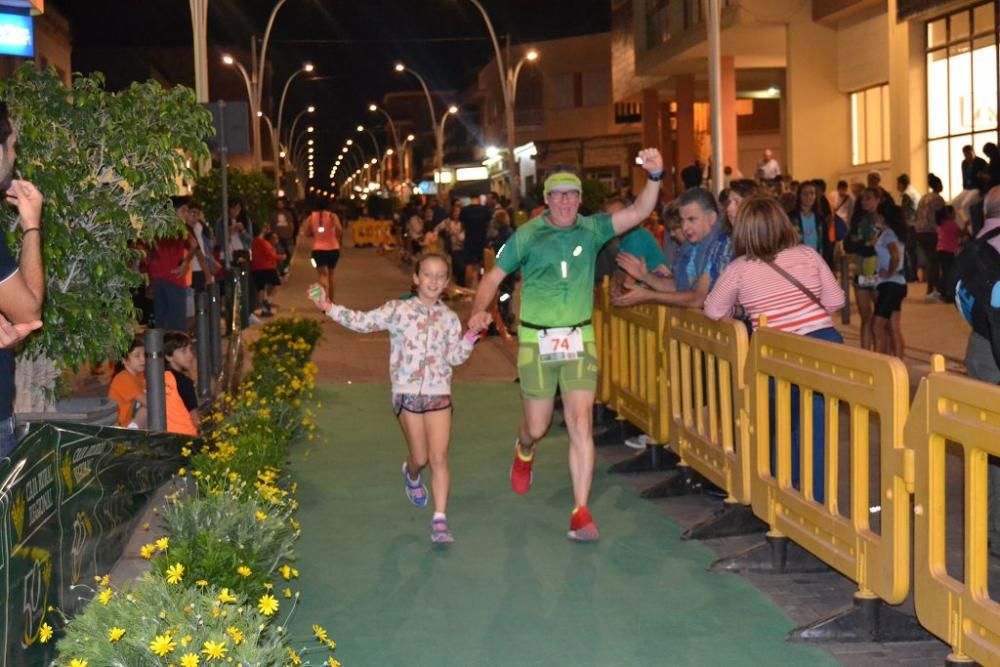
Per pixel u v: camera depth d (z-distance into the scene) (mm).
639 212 7449
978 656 4664
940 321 18297
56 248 8289
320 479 9547
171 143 9141
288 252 37812
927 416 5008
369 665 5617
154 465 7348
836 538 5965
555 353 7438
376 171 138750
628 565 7051
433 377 7566
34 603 4457
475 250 27078
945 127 26312
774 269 7203
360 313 7516
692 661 5562
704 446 8102
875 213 14305
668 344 8930
